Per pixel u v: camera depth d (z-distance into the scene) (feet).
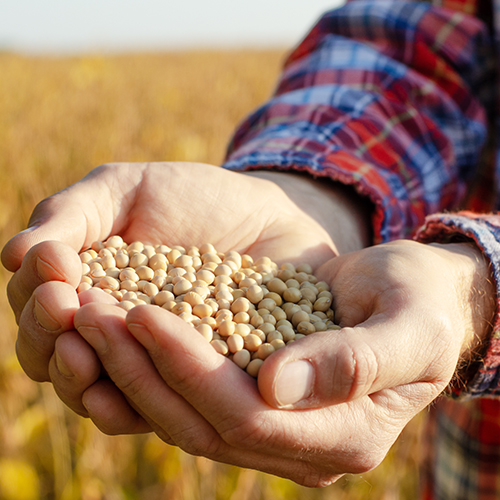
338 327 1.64
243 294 1.70
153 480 2.64
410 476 2.67
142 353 1.48
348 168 1.88
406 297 1.53
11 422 2.56
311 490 2.49
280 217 1.86
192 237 1.83
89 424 2.51
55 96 8.28
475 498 2.04
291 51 2.31
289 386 1.46
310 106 2.01
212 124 7.33
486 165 2.14
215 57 21.16
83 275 1.65
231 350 1.57
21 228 3.57
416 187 1.96
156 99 9.36
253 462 1.54
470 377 1.66
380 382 1.49
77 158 5.13
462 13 2.12
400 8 2.09
